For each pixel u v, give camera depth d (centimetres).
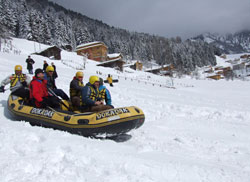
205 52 15200
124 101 1012
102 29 13462
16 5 8650
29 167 261
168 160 335
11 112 530
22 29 7231
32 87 506
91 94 482
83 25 12131
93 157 315
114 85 1905
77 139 406
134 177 261
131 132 538
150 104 998
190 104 1128
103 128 432
